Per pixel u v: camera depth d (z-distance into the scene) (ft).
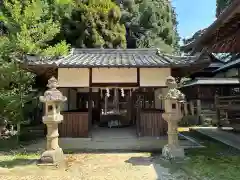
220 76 60.49
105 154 21.58
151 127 29.78
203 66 26.71
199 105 46.42
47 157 18.25
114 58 31.78
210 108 49.44
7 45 29.35
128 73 29.86
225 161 18.15
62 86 29.30
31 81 29.40
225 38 23.43
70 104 34.71
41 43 31.50
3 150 23.47
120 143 26.55
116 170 16.55
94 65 26.35
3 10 39.42
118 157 20.42
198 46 25.61
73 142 27.12
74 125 29.48
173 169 16.51
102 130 36.83
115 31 62.44
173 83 20.29
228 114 33.63
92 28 58.70
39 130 37.81
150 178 14.69
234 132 30.94
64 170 16.70
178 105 19.77
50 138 18.86
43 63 25.93
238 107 27.78
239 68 45.06
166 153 19.49
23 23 29.58
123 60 29.89
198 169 16.25
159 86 29.55
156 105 32.14
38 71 28.99
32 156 20.93
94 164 18.21
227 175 14.83
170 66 26.66
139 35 74.69
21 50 29.07
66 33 59.00
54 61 26.94
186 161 18.39
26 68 26.86
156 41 72.13
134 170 16.48
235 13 15.60
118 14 63.21
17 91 28.35
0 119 29.60
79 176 15.29
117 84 29.78
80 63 27.02
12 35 30.30
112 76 29.84
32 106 31.09
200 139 28.43
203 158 19.12
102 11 61.36
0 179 14.76
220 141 24.62
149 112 29.96
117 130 36.70
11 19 32.27
